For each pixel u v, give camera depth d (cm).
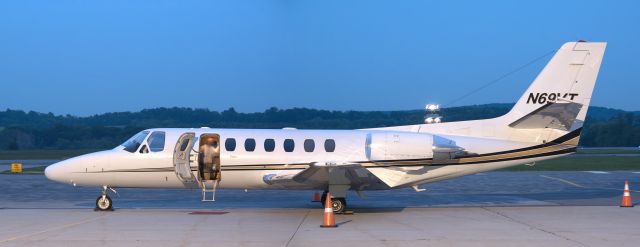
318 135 2028
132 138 2045
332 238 1470
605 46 2022
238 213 1950
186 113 13375
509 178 3406
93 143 10969
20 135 10812
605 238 1469
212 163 1994
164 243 1405
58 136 11075
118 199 2398
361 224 1708
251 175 1998
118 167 1995
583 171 4019
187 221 1756
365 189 2042
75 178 2003
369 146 2003
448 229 1609
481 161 2030
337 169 1827
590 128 12250
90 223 1709
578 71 2025
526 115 2002
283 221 1764
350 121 11631
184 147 2022
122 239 1452
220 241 1430
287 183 1981
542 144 2042
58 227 1634
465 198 2445
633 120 15262
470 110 11981
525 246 1370
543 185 3006
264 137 2016
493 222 1742
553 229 1605
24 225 1670
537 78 2045
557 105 1948
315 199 2297
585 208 2075
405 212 1989
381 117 12075
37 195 2539
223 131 2034
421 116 11875
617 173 3800
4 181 3188
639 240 1442
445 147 1988
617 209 2041
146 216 1867
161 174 1998
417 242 1416
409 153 1995
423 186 2933
